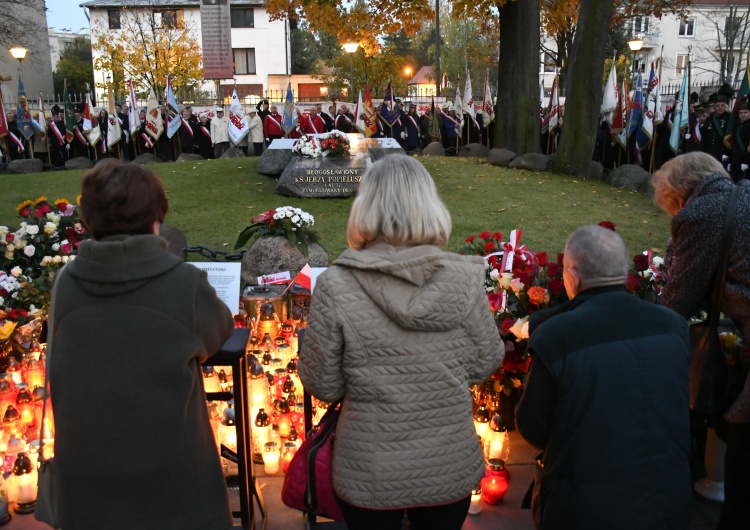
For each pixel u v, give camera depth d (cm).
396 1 1653
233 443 312
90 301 189
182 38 3400
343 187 1084
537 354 204
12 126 1633
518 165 1381
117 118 1577
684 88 1286
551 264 341
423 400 186
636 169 1266
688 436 201
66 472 190
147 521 190
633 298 209
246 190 1136
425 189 193
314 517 275
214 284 337
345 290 185
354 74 3725
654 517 192
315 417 330
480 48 4038
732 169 1126
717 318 257
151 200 196
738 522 250
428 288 183
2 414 326
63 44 5850
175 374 188
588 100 1308
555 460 203
